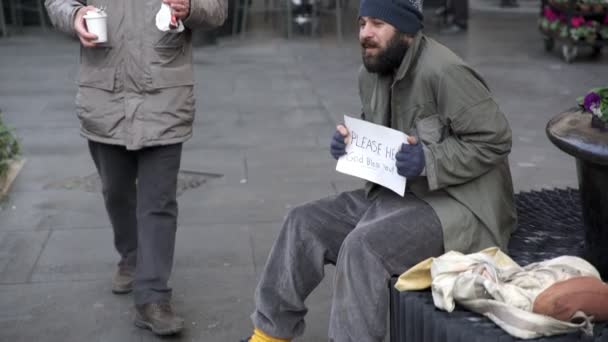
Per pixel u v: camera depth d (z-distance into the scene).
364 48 4.79
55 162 10.33
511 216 5.14
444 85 4.64
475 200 4.77
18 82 15.20
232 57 17.75
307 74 15.84
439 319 4.04
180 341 5.98
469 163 4.65
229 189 9.30
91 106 5.91
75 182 9.56
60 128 11.96
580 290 3.85
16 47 19.05
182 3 5.61
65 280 6.99
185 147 10.98
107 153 6.12
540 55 17.56
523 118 12.30
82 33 5.64
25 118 12.54
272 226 8.17
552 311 3.85
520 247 4.98
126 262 6.71
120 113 5.86
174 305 6.52
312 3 20.47
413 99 4.79
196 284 6.89
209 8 5.78
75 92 14.34
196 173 9.88
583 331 3.77
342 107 13.20
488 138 4.64
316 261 5.02
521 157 10.39
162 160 5.93
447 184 4.67
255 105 13.35
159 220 5.99
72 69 16.39
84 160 10.41
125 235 6.61
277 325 5.07
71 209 8.69
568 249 4.95
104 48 5.81
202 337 6.04
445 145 4.66
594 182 4.66
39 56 17.89
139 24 5.76
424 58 4.73
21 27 21.39
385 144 4.77
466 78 4.64
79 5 5.91
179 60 5.91
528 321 3.80
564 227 5.34
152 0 5.75
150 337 6.04
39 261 7.38
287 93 14.23
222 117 12.56
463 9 21.33
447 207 4.74
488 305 3.96
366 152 4.88
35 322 6.28
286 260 5.03
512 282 4.12
